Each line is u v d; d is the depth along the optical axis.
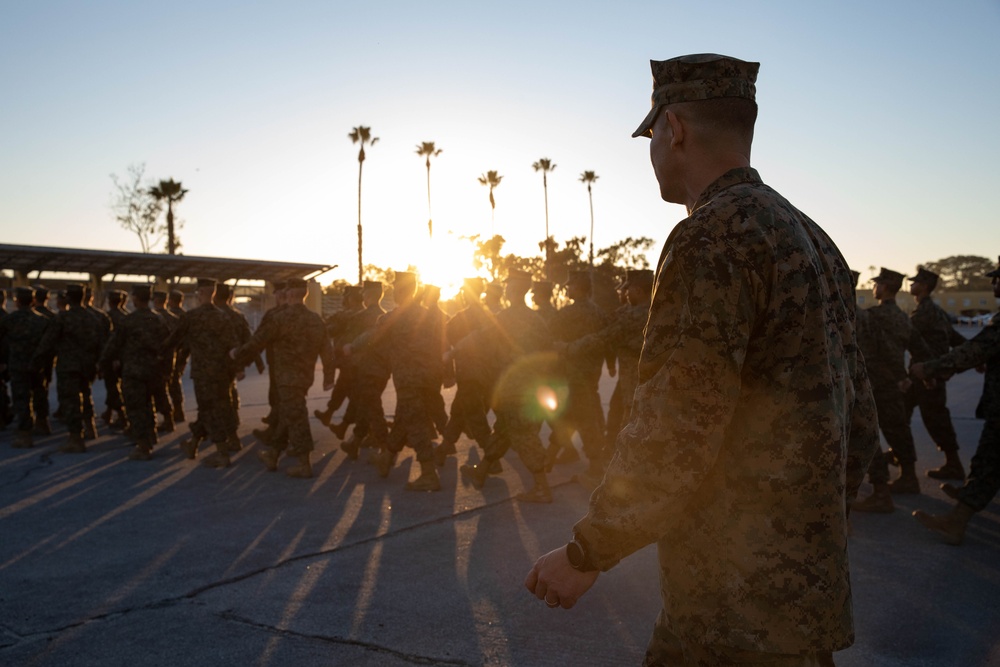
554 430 7.52
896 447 6.67
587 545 1.47
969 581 4.47
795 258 1.48
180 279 30.05
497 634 3.74
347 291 9.93
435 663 3.43
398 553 5.02
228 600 4.19
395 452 7.39
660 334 1.48
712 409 1.40
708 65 1.65
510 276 6.59
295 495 6.70
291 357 7.46
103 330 9.29
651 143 1.78
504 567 4.74
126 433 9.93
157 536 5.42
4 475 7.58
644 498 1.42
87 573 4.63
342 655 3.52
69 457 8.59
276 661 3.46
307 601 4.17
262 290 34.16
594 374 7.17
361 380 7.59
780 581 1.45
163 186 45.03
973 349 5.10
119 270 28.27
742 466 1.47
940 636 3.71
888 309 6.64
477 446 9.32
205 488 6.98
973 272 158.88
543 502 6.38
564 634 3.74
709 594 1.49
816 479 1.46
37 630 3.79
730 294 1.42
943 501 6.45
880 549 5.10
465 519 5.88
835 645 1.47
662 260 1.53
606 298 54.06
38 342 9.35
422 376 6.90
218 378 8.03
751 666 1.47
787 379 1.46
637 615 3.97
